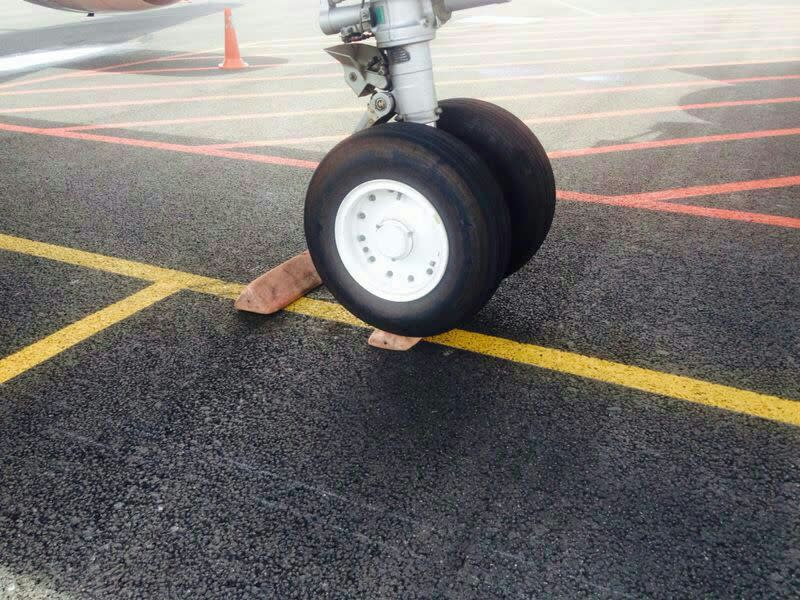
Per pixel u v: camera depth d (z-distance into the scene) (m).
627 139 5.37
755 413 2.33
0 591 1.73
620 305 3.01
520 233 2.83
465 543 1.84
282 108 6.52
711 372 2.55
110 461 2.16
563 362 2.62
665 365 2.60
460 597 1.69
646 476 2.06
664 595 1.69
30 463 2.16
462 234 2.35
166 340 2.82
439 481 2.06
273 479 2.08
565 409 2.36
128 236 3.81
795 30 11.05
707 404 2.38
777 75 7.58
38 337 2.86
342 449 2.20
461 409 2.37
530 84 7.40
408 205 2.47
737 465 2.10
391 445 2.21
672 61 8.56
